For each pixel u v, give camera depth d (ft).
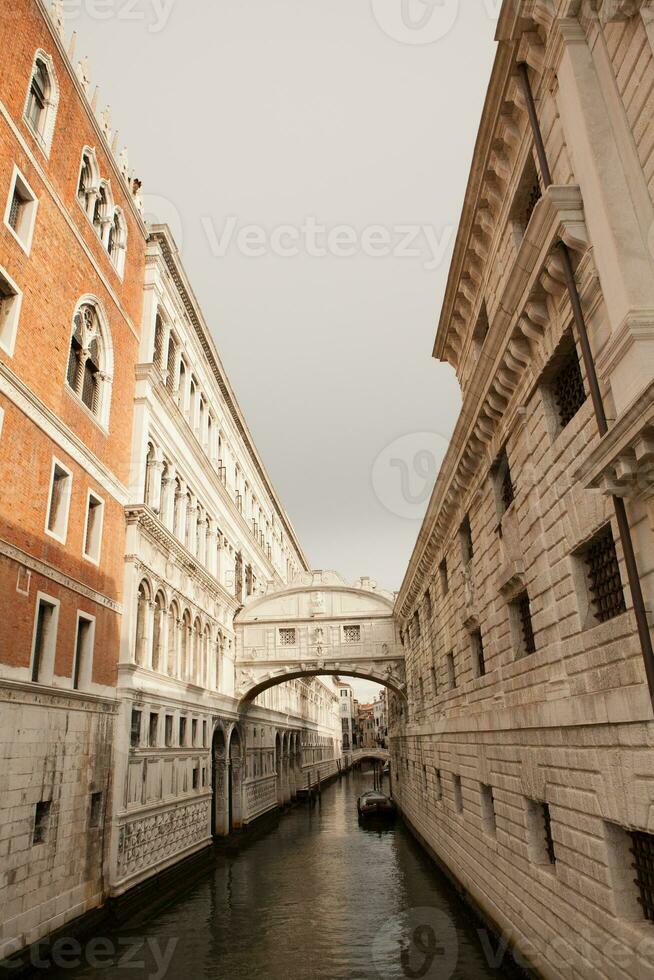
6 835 43.14
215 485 106.63
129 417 72.23
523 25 33.76
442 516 66.85
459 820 62.85
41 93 56.13
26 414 49.73
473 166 44.88
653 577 25.36
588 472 27.17
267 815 130.52
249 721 121.19
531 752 39.93
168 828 72.79
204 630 97.09
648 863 27.40
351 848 95.86
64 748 52.11
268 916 58.70
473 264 52.54
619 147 28.43
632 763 26.89
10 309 48.83
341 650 115.65
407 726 115.24
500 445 46.50
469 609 58.08
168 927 55.52
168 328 86.74
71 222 58.85
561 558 35.04
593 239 28.81
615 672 28.86
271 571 161.38
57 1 59.11
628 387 26.25
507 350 40.14
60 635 53.06
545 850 39.99
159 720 73.20
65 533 55.26
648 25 25.72
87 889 54.13
